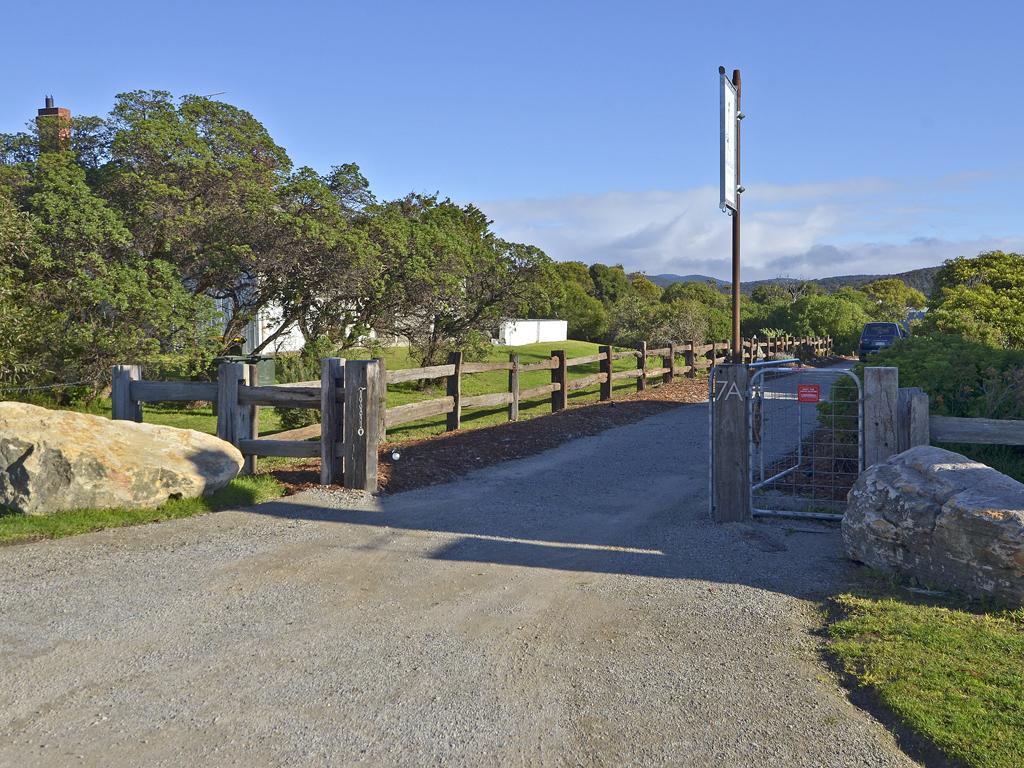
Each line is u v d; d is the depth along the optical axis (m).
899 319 50.44
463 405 12.52
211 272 15.30
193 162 14.51
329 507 7.62
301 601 5.10
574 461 10.41
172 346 14.15
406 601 5.14
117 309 13.41
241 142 16.17
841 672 4.11
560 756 3.32
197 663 4.16
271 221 15.19
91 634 4.51
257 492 7.86
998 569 4.87
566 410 15.12
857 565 5.92
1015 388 8.95
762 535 6.79
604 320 50.44
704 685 3.98
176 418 14.30
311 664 4.17
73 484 6.77
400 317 19.14
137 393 8.88
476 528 6.99
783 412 14.93
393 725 3.55
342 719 3.60
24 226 12.65
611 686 3.96
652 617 4.90
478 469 9.77
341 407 8.40
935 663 4.09
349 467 8.27
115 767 3.19
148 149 14.41
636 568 5.89
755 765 3.26
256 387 8.53
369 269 16.55
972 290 24.98
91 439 7.14
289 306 16.75
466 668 4.15
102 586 5.31
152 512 7.07
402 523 7.12
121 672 4.04
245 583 5.43
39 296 13.27
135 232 14.41
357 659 4.24
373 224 17.34
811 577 5.66
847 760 3.30
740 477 7.24
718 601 5.17
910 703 3.67
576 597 5.25
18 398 13.30
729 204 8.98
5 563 5.74
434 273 18.09
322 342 16.88
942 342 10.38
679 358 31.66
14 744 3.35
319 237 15.34
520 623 4.79
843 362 34.41
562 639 4.55
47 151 15.47
